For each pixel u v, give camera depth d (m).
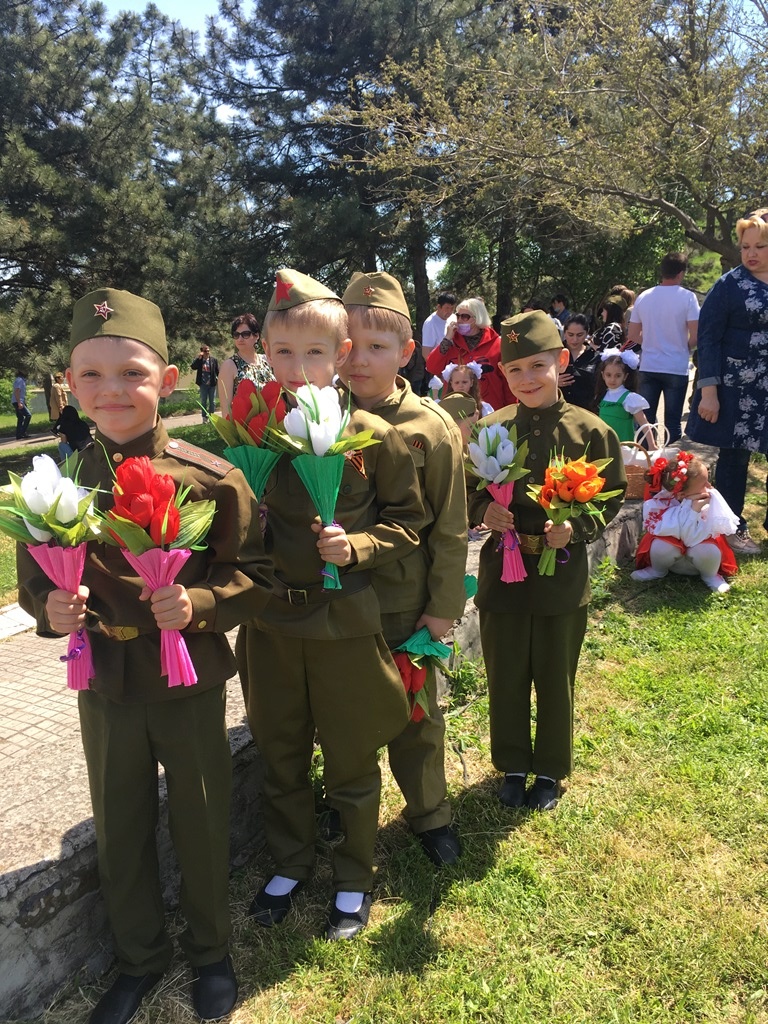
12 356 13.20
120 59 15.84
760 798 2.64
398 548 2.12
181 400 26.39
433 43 15.11
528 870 2.38
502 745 2.76
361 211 15.33
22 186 13.51
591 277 19.62
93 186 14.40
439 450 2.25
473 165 10.44
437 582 2.29
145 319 1.82
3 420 30.92
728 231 9.54
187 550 1.67
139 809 1.91
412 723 2.41
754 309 4.67
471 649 3.76
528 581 2.58
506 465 2.48
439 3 15.59
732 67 8.68
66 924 1.98
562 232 17.00
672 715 3.22
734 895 2.24
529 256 19.92
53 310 13.24
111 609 1.82
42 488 1.58
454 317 5.19
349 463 2.11
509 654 2.66
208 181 16.59
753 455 7.75
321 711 2.18
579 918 2.20
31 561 1.83
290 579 2.11
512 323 2.58
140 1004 1.95
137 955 1.94
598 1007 1.92
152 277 15.28
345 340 2.15
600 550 4.78
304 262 15.94
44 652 4.19
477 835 2.56
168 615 1.70
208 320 16.89
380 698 2.16
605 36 9.15
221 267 15.43
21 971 1.89
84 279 15.34
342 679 2.12
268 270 16.17
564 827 2.57
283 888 2.28
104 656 1.83
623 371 5.48
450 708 3.41
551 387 2.59
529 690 2.73
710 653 3.72
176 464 1.87
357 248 15.86
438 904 2.29
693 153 8.55
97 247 14.87
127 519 1.60
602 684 3.52
